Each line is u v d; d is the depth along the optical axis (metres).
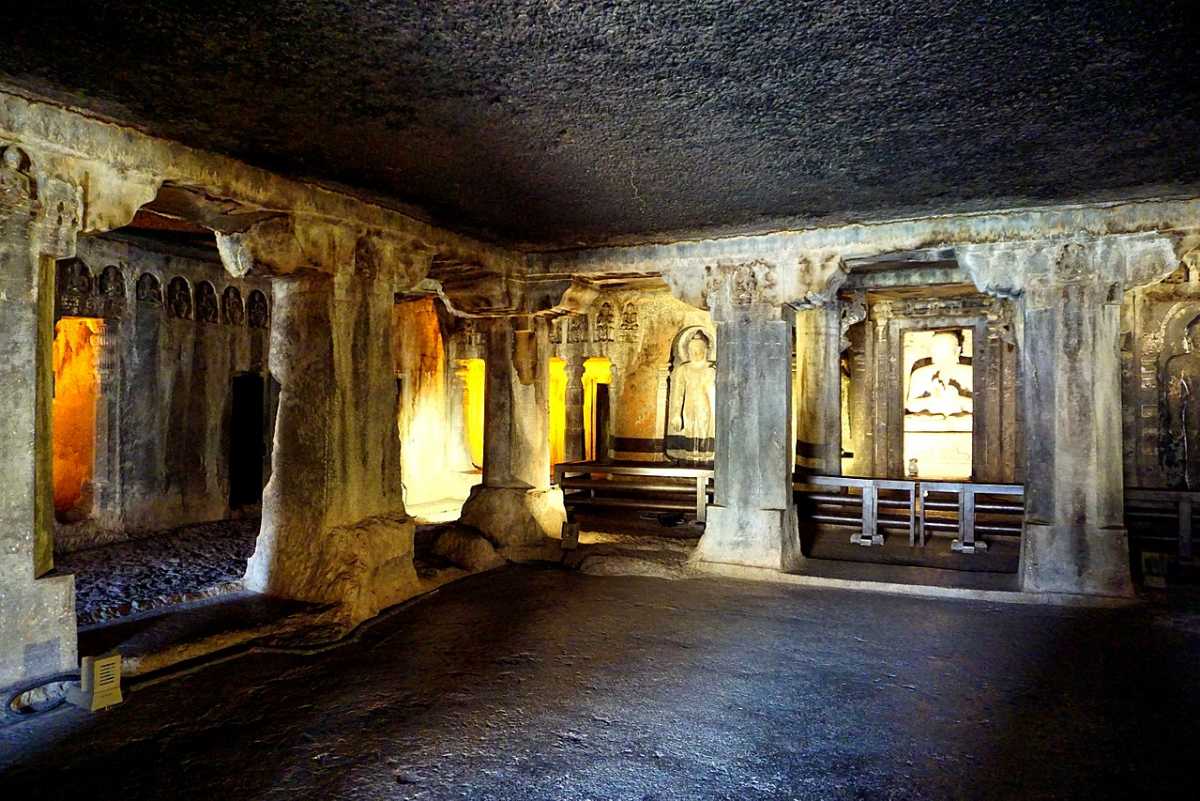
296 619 5.82
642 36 3.43
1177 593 6.89
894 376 12.91
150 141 4.89
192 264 10.43
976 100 4.17
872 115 4.40
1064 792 3.57
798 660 5.37
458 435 14.27
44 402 4.68
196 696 4.67
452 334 14.21
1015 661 5.33
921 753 3.97
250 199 5.55
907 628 6.09
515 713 4.46
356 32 3.43
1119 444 6.66
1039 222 6.70
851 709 4.53
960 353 13.89
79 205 4.61
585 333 13.57
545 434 9.34
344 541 6.34
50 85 4.14
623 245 8.30
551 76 3.87
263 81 4.00
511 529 8.88
